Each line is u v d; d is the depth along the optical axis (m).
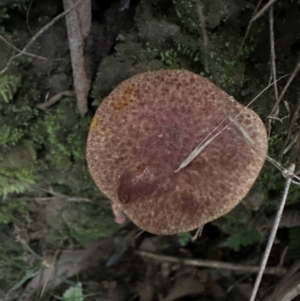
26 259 0.28
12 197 0.26
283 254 0.27
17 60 0.21
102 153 0.19
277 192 0.25
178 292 0.28
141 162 0.19
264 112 0.22
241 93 0.22
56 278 0.28
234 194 0.19
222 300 0.28
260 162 0.19
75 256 0.28
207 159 0.19
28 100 0.22
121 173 0.19
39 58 0.21
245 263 0.28
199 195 0.19
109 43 0.21
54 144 0.24
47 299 0.28
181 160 0.19
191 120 0.19
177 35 0.21
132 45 0.21
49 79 0.22
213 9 0.20
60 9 0.21
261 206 0.26
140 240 0.29
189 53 0.21
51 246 0.28
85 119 0.23
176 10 0.20
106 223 0.27
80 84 0.21
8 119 0.23
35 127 0.23
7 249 0.28
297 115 0.21
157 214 0.19
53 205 0.26
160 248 0.29
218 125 0.19
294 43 0.21
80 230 0.27
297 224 0.26
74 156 0.24
